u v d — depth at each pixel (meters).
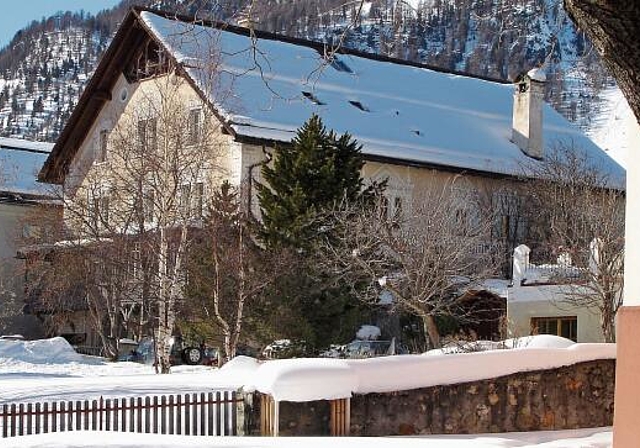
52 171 47.78
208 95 31.78
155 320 35.66
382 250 28.70
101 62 44.28
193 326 31.75
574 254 29.27
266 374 15.37
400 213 31.86
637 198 11.45
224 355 30.97
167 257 30.78
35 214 45.97
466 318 31.36
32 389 22.48
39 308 46.53
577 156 44.19
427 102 47.94
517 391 17.06
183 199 32.34
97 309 38.41
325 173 31.09
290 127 38.31
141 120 35.09
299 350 29.86
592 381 17.84
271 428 15.07
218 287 29.23
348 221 29.11
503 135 48.12
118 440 12.46
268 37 45.41
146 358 36.97
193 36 11.78
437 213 30.00
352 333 30.88
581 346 17.86
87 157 47.00
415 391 16.09
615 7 6.43
